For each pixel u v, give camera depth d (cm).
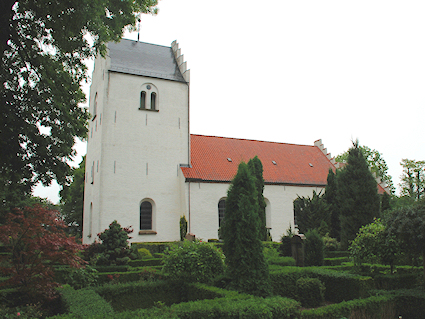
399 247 1096
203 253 1125
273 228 2905
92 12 1018
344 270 1368
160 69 2866
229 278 1005
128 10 1204
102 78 2661
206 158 2964
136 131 2606
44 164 1099
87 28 1111
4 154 989
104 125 2506
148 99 2723
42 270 920
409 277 1057
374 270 1232
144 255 2017
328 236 2281
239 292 935
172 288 1052
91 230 2631
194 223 2556
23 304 902
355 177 2008
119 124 2559
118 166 2494
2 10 903
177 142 2733
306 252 1603
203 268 1084
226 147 3262
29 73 1103
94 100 2906
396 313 850
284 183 3025
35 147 1071
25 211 973
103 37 1152
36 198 2617
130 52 2872
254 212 1017
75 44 1111
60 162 1126
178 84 2845
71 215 3912
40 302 904
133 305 979
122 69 2672
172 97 2797
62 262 956
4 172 1045
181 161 2717
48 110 1104
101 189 2411
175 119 2766
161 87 2773
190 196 2594
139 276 1360
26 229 930
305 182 3150
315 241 1606
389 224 1042
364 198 1956
